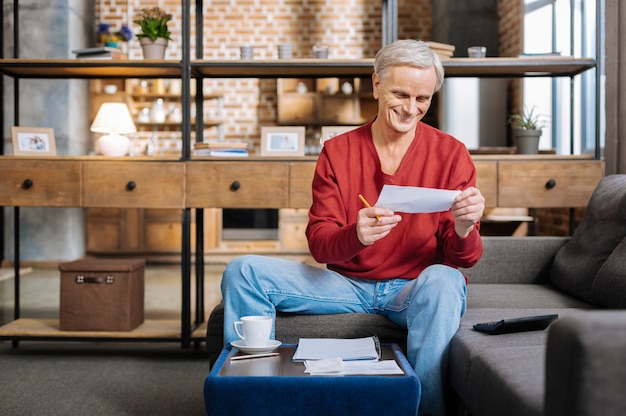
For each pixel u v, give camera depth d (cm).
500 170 348
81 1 783
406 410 172
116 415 262
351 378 172
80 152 782
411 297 215
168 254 786
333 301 235
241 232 798
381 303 236
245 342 202
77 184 352
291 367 183
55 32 739
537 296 274
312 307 234
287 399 172
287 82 832
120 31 815
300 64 358
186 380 315
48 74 392
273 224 800
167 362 351
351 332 232
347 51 851
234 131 848
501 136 726
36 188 353
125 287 360
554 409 128
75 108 766
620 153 373
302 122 816
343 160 243
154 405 275
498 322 203
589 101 579
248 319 204
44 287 607
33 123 743
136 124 831
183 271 356
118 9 838
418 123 249
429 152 242
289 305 232
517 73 386
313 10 848
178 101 845
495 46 765
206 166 350
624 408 123
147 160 351
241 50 379
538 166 348
